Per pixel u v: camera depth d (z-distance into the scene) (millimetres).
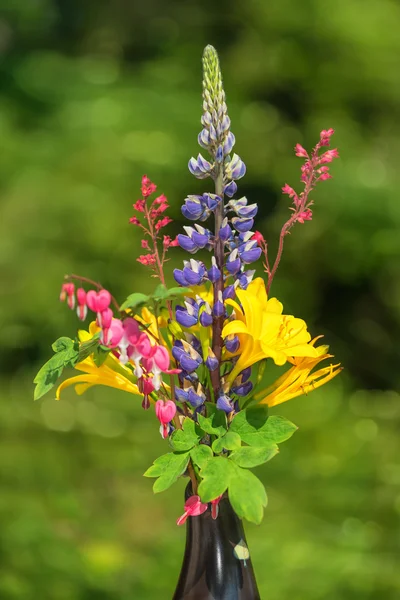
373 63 8367
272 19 8578
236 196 8133
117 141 7723
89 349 1391
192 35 8945
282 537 4977
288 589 4508
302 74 8461
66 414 6477
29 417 6449
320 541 4945
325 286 8008
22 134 7910
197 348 1435
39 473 5734
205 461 1330
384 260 7797
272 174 8062
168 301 1451
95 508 5379
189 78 8602
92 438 6176
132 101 7992
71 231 7391
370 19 8531
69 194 7457
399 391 7852
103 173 7586
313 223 7816
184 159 7734
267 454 1317
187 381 1428
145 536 5074
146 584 4535
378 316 8055
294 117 8617
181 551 4875
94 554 4781
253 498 1279
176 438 1362
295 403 6855
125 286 7340
